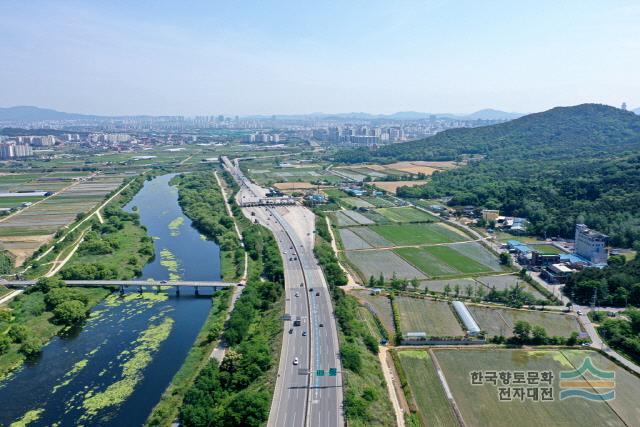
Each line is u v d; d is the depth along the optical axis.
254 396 177.75
